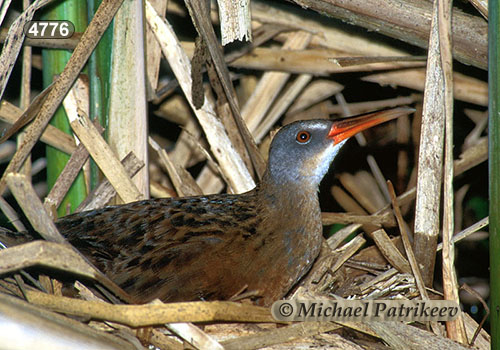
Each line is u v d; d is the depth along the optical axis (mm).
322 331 8086
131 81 9414
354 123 9930
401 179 12688
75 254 6691
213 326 8203
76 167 9547
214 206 9523
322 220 10750
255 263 9258
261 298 9492
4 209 9148
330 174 13023
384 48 11055
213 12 11117
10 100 12227
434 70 8898
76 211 9648
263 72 12172
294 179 9773
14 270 6664
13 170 9102
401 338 8133
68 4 9414
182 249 8922
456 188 12594
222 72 9492
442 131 8992
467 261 12609
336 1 9062
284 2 11188
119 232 8945
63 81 8945
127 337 7156
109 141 9547
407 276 9391
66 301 6953
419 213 9219
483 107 12117
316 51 11211
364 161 13039
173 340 7594
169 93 12062
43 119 9000
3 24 10102
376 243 9828
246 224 9414
